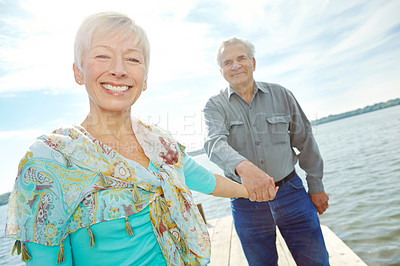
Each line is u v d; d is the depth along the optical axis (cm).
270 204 214
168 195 95
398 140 3073
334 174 2012
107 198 84
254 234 217
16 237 70
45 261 73
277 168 217
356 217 991
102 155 86
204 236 99
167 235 92
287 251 327
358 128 7375
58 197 76
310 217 213
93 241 80
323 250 214
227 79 228
